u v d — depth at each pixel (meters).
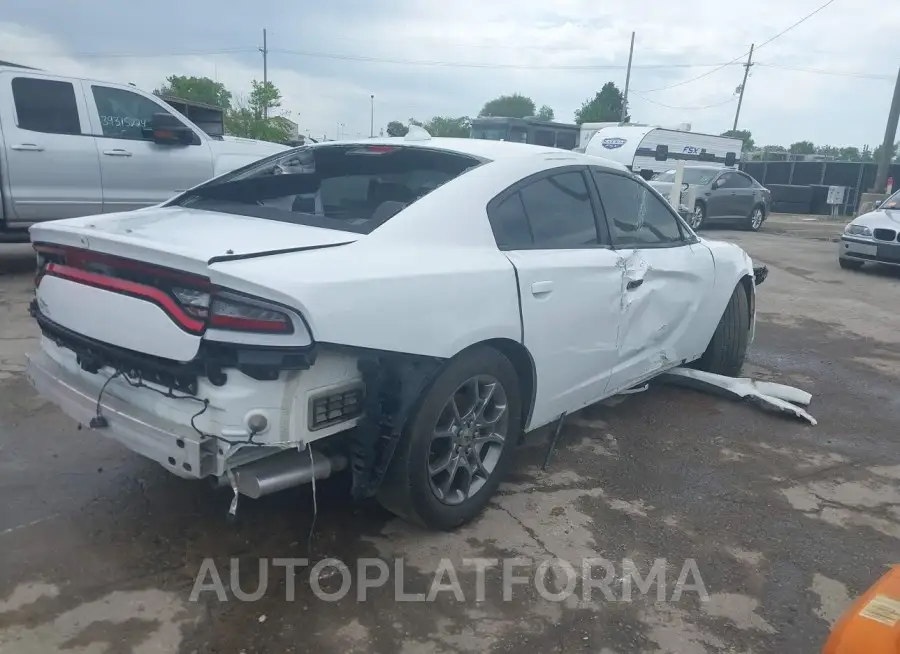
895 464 4.21
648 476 3.85
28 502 3.23
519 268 3.20
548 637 2.57
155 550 2.94
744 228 19.22
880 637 1.75
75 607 2.58
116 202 7.50
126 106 7.58
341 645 2.47
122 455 3.71
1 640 2.40
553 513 3.41
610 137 21.44
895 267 12.38
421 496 2.96
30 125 6.89
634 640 2.58
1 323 5.81
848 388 5.62
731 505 3.59
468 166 3.36
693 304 4.64
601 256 3.77
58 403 2.94
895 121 23.42
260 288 2.32
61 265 2.91
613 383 4.09
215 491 3.39
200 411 2.47
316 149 3.71
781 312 8.38
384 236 2.84
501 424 3.30
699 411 4.85
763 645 2.60
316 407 2.55
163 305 2.48
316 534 3.11
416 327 2.71
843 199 26.95
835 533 3.38
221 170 8.26
